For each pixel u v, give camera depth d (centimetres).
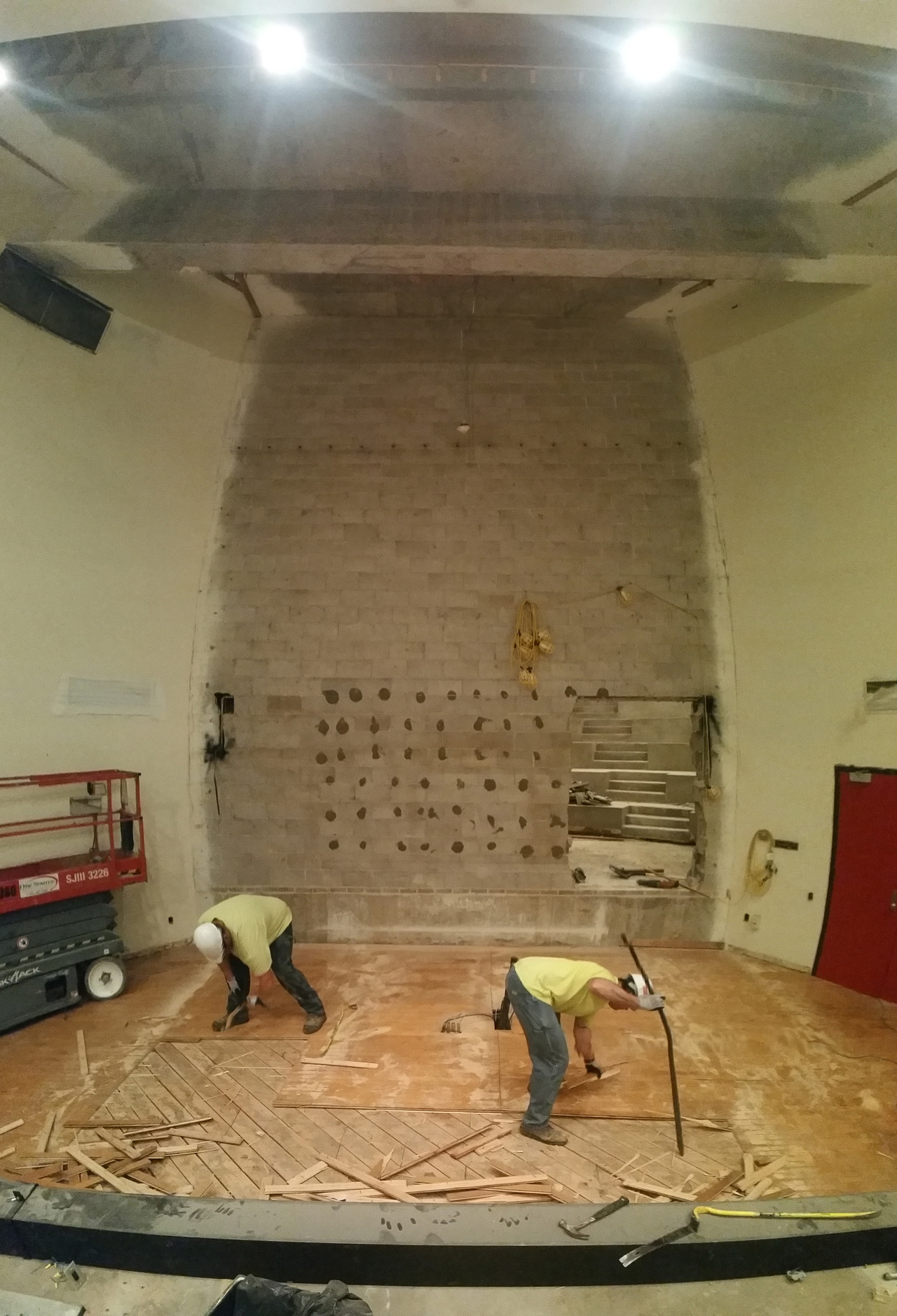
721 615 813
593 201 597
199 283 788
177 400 805
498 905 806
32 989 629
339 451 839
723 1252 376
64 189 604
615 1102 524
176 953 779
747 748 795
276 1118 507
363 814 812
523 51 458
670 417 836
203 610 829
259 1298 348
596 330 852
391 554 827
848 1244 384
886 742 677
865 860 691
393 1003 673
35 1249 391
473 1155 468
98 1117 506
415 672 816
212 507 837
